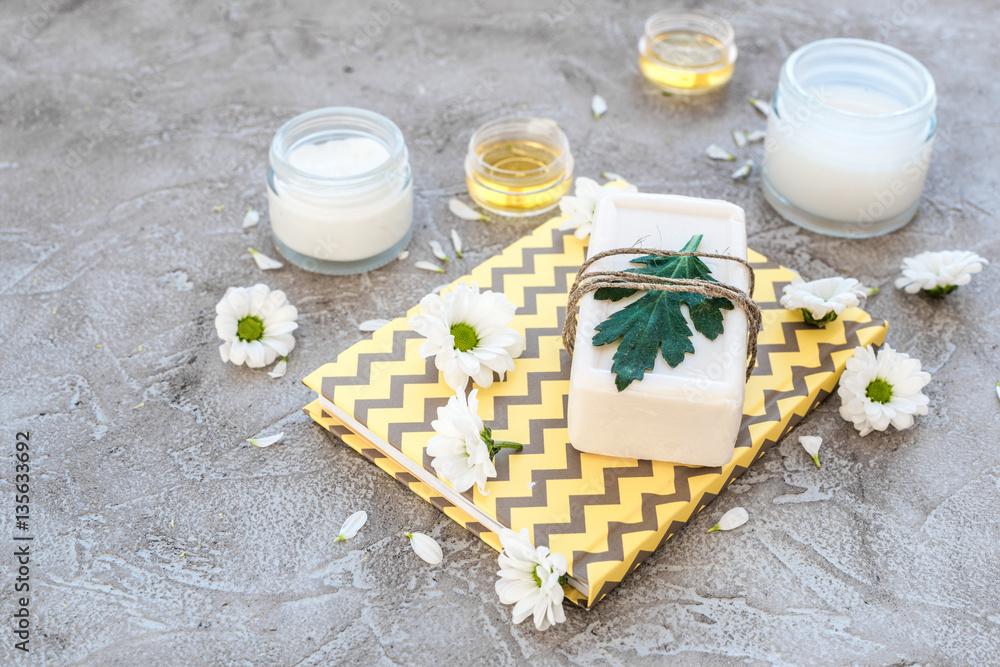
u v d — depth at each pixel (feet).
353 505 2.81
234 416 3.05
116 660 2.46
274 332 3.18
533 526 2.58
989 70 4.33
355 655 2.47
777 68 4.39
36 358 3.21
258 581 2.63
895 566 2.66
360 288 3.47
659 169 3.92
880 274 3.52
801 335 3.12
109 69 4.33
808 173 3.51
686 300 2.68
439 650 2.48
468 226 3.71
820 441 2.93
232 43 4.47
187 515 2.78
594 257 2.71
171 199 3.79
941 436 2.98
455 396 2.80
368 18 4.62
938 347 3.26
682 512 2.64
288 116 4.12
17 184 3.81
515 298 3.20
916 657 2.46
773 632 2.51
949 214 3.74
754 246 3.62
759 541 2.71
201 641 2.50
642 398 2.49
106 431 3.00
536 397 2.91
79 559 2.68
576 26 4.60
